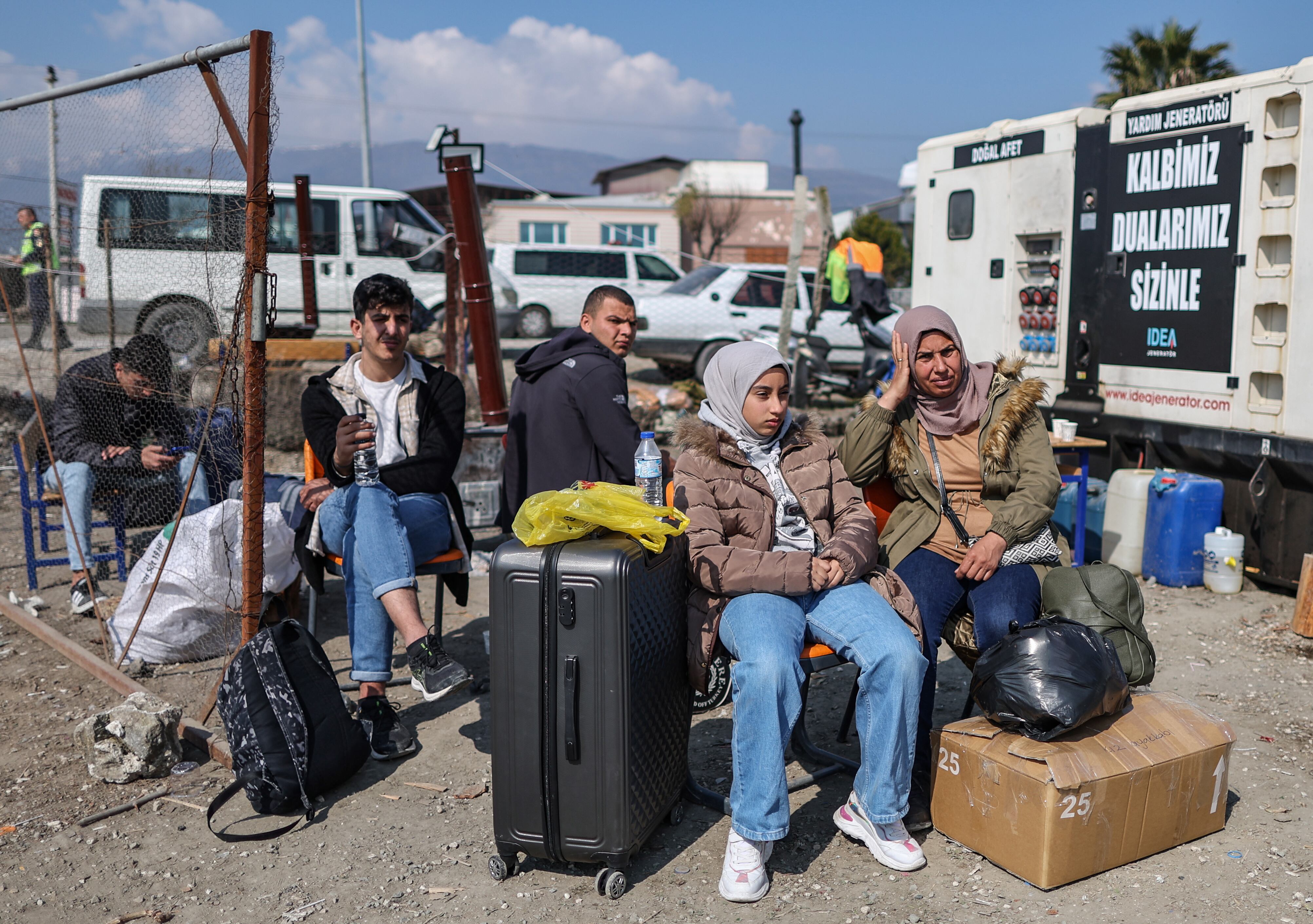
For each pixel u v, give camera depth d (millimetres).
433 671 3207
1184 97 5320
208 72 3268
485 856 2863
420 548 3715
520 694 2586
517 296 14984
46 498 4988
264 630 3234
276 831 2980
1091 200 5898
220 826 3047
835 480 3158
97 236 4176
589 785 2578
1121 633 2953
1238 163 5062
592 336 3930
